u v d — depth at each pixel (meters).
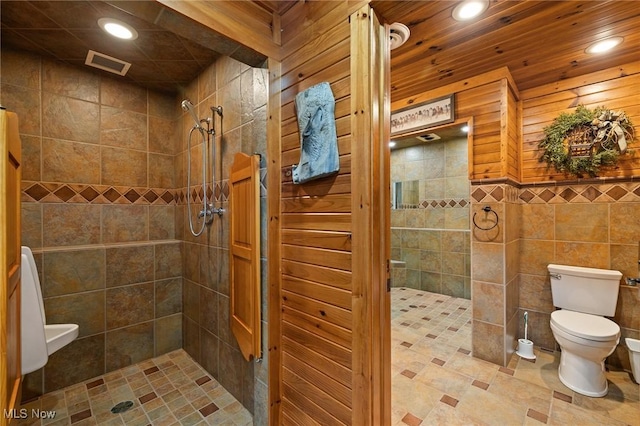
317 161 1.24
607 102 2.12
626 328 2.08
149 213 2.57
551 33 1.69
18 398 1.03
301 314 1.38
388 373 1.18
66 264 2.04
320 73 1.28
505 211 2.16
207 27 1.22
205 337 2.24
